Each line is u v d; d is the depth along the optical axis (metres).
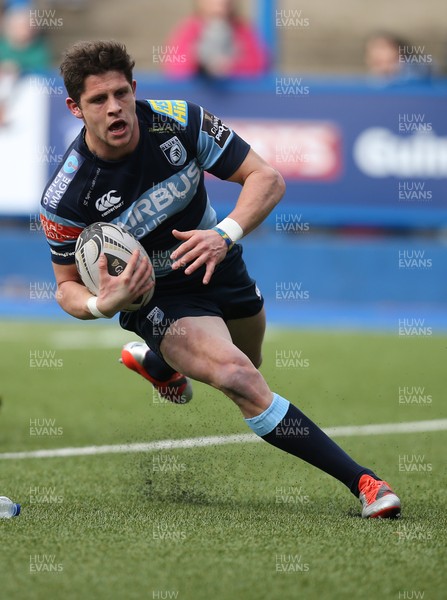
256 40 47.31
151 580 11.14
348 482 14.62
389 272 47.59
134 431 22.00
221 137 14.84
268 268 47.31
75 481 17.02
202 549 12.37
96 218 14.80
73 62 13.68
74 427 22.52
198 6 48.53
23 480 17.12
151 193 14.75
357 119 47.06
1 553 12.16
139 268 13.95
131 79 13.99
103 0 59.72
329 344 37.56
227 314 16.22
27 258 47.06
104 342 37.16
